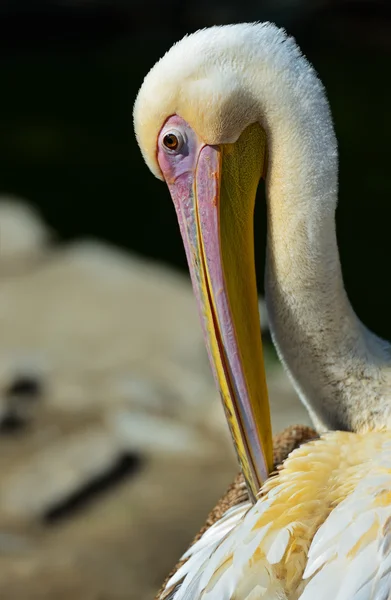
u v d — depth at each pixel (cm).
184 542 927
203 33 468
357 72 2816
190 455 1084
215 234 475
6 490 1006
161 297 1501
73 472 1027
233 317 476
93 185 2161
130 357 1320
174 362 1309
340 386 478
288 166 465
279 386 1209
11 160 2278
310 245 467
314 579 390
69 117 2531
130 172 2223
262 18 3119
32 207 2052
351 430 482
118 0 3209
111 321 1419
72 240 1912
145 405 1184
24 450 1084
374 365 478
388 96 2616
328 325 473
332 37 3064
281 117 461
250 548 409
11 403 1178
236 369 475
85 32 3184
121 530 946
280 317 481
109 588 859
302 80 461
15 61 2994
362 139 2334
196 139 472
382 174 2153
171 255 1848
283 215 470
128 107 2586
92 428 1130
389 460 429
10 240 1700
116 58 2997
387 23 3061
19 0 3175
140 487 1023
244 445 477
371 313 1611
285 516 417
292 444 566
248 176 476
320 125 462
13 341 1359
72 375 1266
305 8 3125
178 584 453
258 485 475
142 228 1964
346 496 420
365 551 393
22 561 898
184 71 463
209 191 474
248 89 461
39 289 1531
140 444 1099
